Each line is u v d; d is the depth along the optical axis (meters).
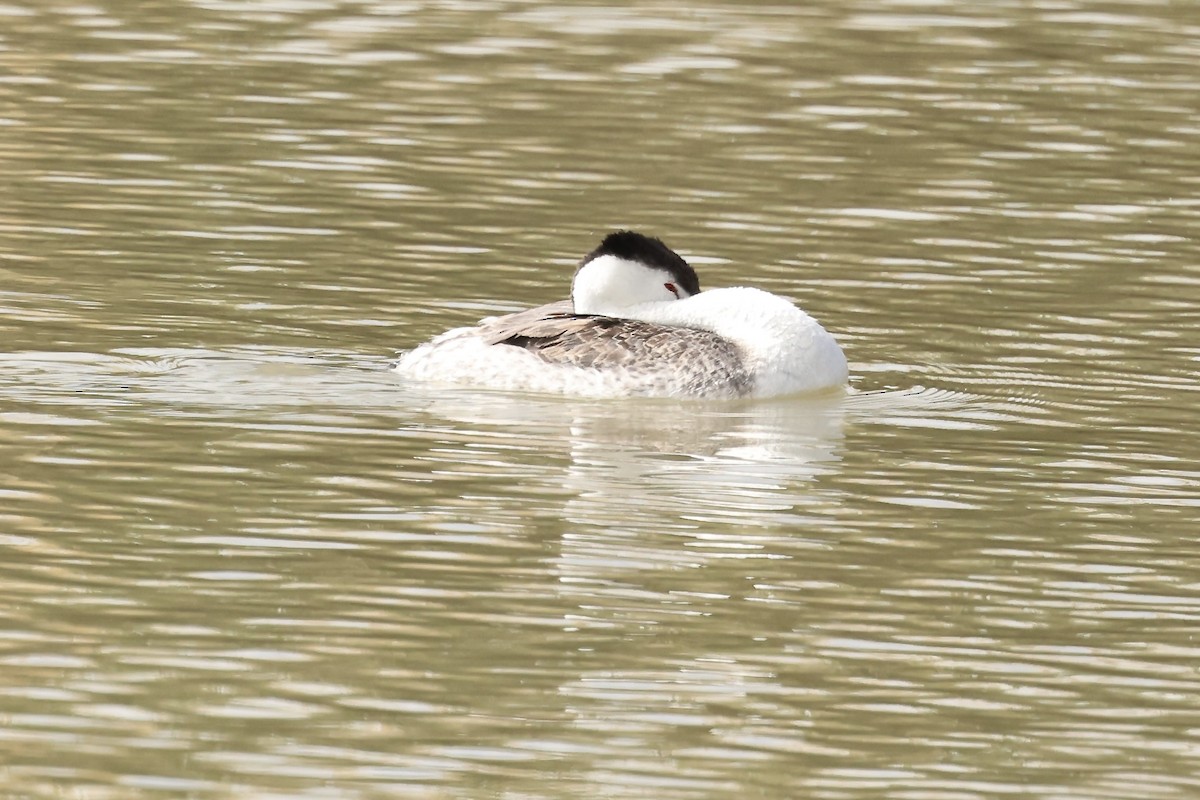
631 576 12.85
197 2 31.30
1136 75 28.38
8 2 30.72
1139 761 10.59
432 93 26.94
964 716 11.05
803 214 22.48
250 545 13.13
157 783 10.04
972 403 16.92
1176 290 20.22
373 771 10.23
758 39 29.91
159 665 11.34
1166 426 16.36
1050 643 12.02
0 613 11.94
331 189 22.84
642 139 25.17
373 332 18.38
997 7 31.92
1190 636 12.16
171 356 17.31
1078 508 14.38
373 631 11.88
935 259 21.11
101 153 23.83
